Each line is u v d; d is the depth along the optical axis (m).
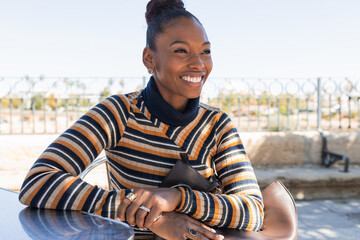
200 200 0.96
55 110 4.66
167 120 1.15
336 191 4.05
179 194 0.94
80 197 0.85
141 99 1.21
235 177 1.17
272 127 5.76
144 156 1.14
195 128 1.22
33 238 0.60
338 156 4.33
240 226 0.98
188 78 1.12
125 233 0.64
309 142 4.59
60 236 0.62
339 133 4.73
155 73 1.18
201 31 1.13
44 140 3.98
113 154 1.17
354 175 4.05
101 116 1.09
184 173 1.10
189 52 1.12
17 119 9.53
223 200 1.00
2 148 3.81
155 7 1.22
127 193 0.90
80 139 1.01
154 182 1.14
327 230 2.98
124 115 1.14
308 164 4.59
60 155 0.95
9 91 4.59
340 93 5.02
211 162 1.27
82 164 1.00
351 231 2.95
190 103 1.19
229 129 1.27
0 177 3.57
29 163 3.87
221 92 4.78
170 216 0.93
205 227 0.94
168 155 1.16
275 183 1.21
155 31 1.15
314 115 6.37
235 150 1.23
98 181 3.46
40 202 0.83
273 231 1.02
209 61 1.17
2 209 0.81
